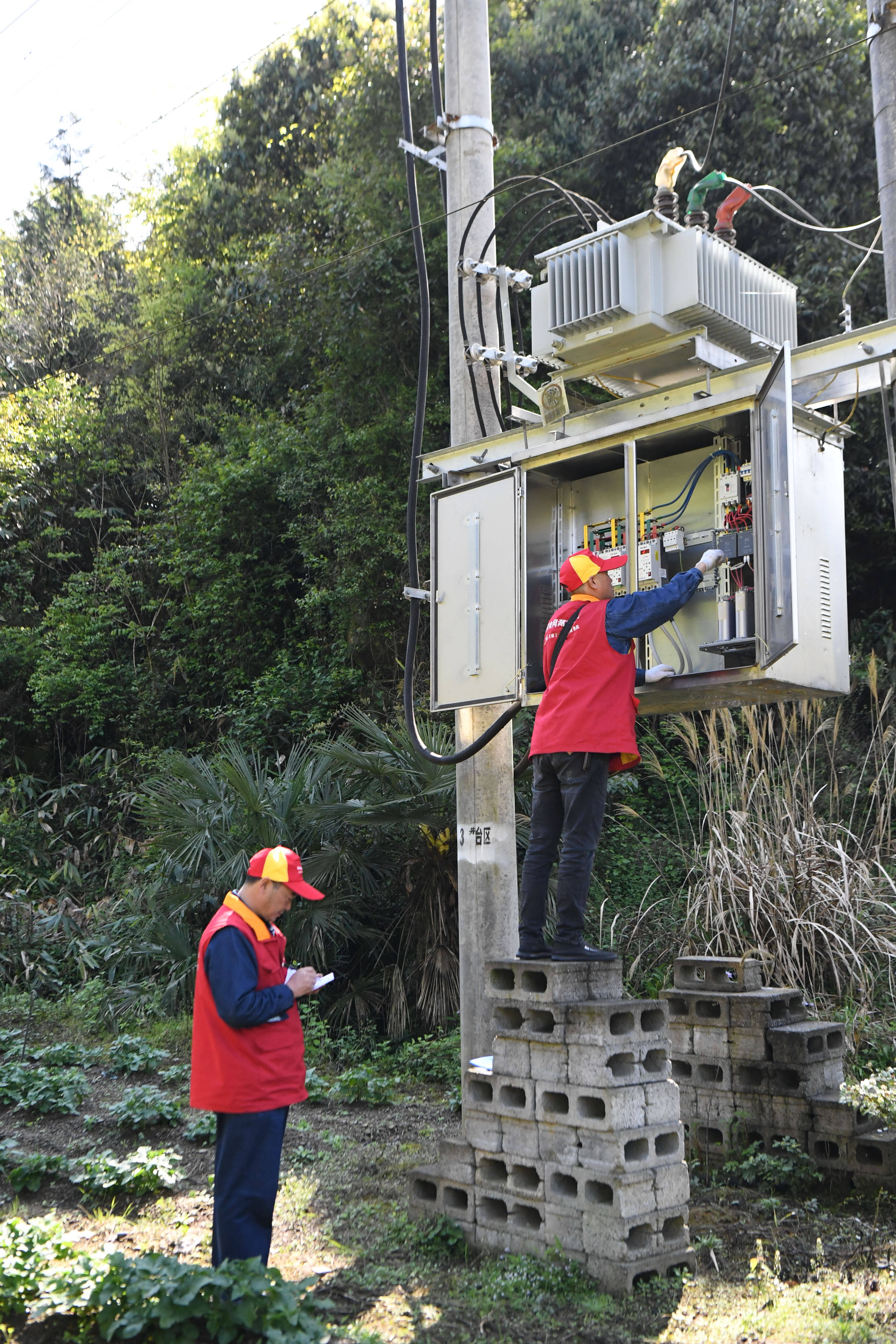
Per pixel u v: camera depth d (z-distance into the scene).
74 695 17.67
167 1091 7.87
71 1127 6.94
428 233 14.31
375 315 14.50
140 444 21.08
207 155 20.91
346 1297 4.49
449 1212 5.12
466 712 6.86
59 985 11.84
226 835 10.33
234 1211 3.97
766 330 6.00
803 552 5.44
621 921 9.48
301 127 19.25
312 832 10.09
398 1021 9.33
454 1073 8.14
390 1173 6.12
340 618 14.25
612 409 5.96
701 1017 6.46
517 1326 4.17
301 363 18.39
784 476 4.85
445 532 6.57
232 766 10.18
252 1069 4.00
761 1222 5.32
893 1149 5.54
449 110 7.43
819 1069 6.12
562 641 5.07
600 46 15.26
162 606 18.19
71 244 24.42
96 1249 4.93
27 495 19.72
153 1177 5.68
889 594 13.36
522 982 4.93
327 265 14.86
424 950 9.56
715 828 8.80
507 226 13.91
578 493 6.60
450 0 7.50
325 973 9.50
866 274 12.75
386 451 14.23
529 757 5.23
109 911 12.83
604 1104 4.61
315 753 11.49
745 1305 4.32
